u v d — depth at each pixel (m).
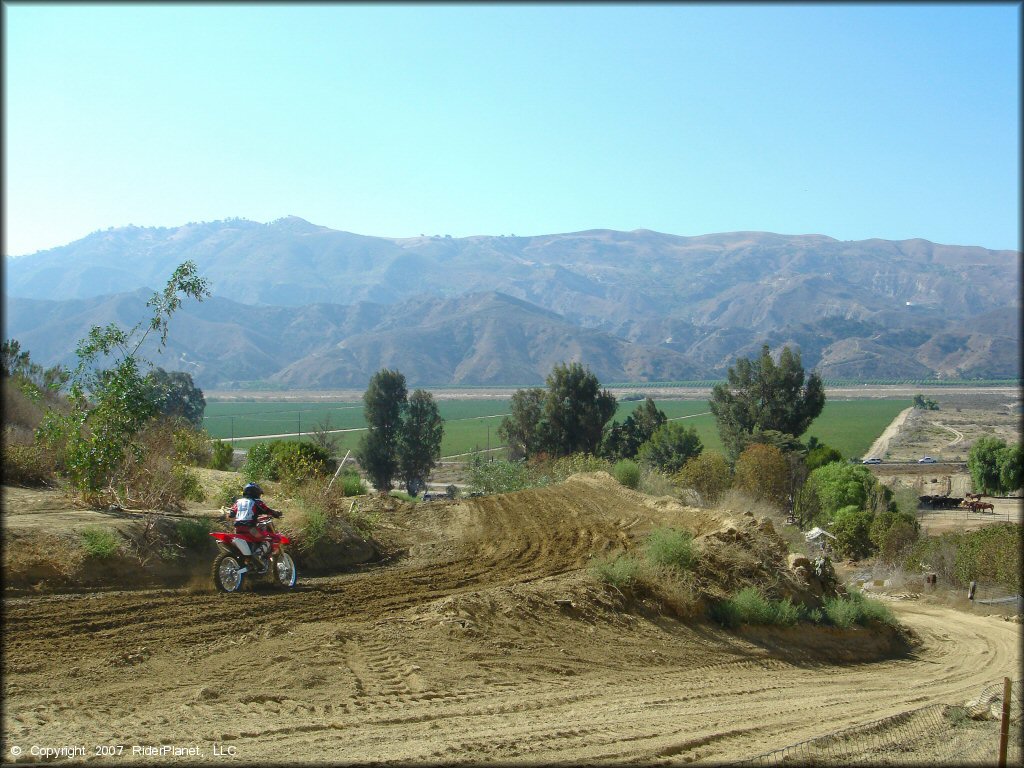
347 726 7.90
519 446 64.88
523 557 16.08
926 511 63.56
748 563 15.43
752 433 60.66
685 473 43.00
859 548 43.34
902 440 113.88
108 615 10.60
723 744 8.34
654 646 12.25
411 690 9.09
